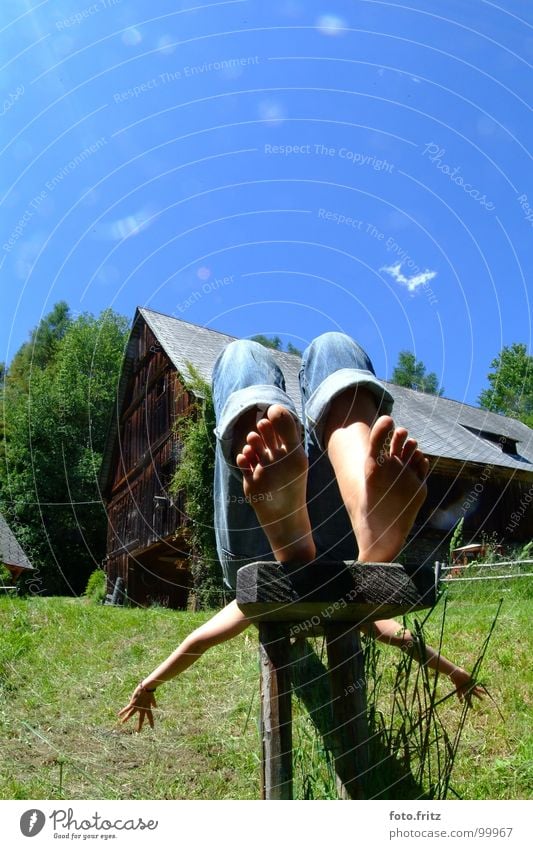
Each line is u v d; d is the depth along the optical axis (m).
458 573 5.65
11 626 3.41
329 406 1.28
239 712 2.27
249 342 1.41
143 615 4.22
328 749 1.41
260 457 1.05
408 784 1.45
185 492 6.34
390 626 1.73
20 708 2.32
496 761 1.77
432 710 1.42
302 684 1.61
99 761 1.92
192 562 6.24
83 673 2.73
